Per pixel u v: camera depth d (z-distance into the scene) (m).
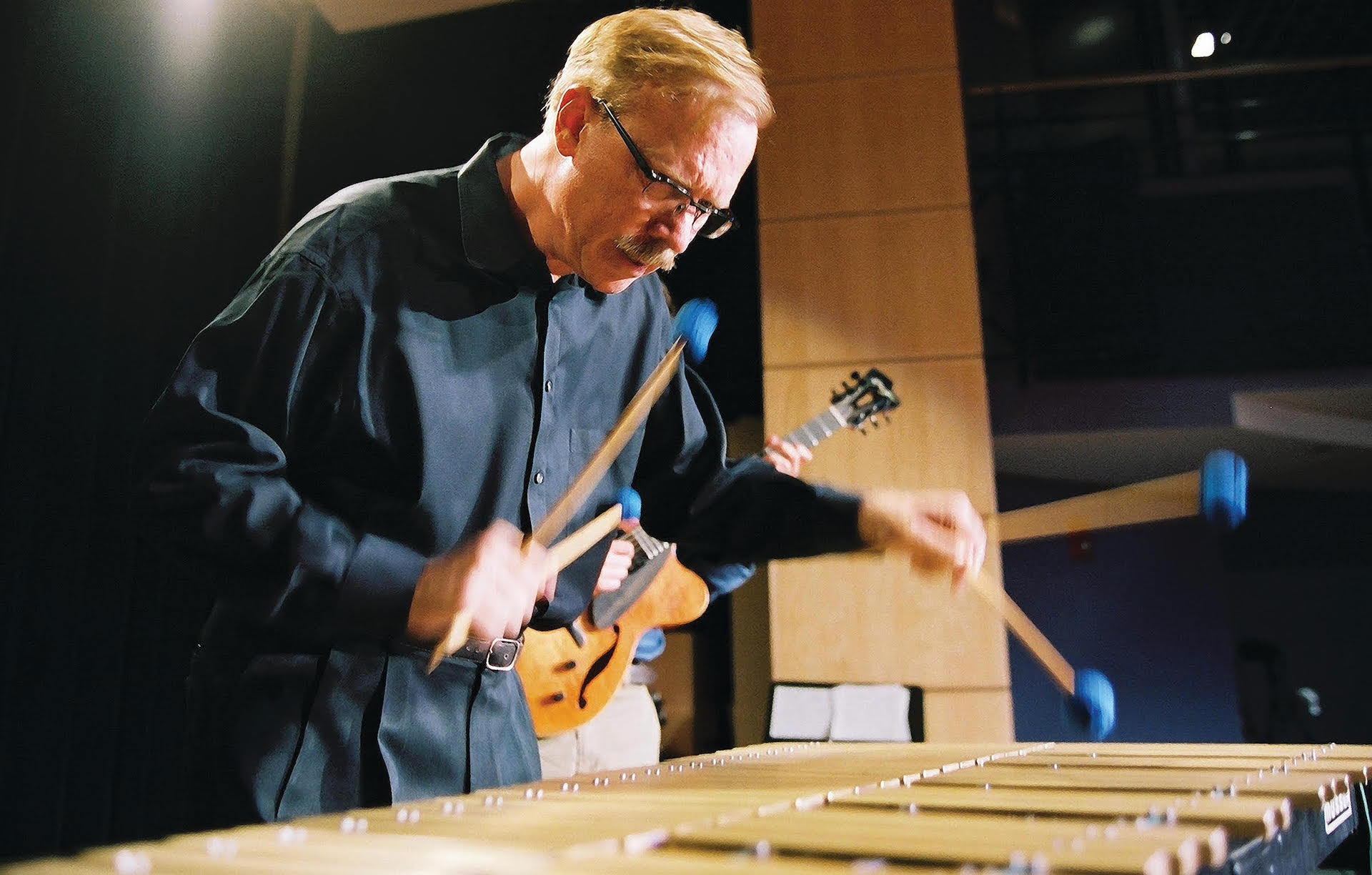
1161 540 6.30
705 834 0.72
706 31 1.25
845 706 3.23
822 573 3.91
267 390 1.14
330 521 1.06
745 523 1.53
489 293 1.28
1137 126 6.61
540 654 2.84
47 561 3.04
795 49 4.40
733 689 4.77
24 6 3.00
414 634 1.01
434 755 1.18
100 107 3.35
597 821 0.79
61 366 3.13
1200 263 5.40
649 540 2.97
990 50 6.76
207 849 0.66
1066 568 6.31
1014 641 6.18
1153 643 6.19
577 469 1.38
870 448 4.02
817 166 4.29
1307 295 5.31
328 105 4.46
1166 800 0.91
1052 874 0.59
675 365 1.39
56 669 3.03
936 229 4.19
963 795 0.95
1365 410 5.47
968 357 4.06
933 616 3.82
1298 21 6.41
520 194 1.29
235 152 3.99
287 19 4.37
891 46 4.36
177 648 3.55
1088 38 6.82
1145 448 5.64
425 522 1.21
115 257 3.41
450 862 0.61
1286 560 8.31
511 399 1.28
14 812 2.87
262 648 1.14
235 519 1.02
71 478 3.12
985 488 3.94
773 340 4.16
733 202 4.75
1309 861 1.06
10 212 2.99
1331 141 6.39
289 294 1.16
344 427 1.20
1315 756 1.30
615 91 1.21
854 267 4.19
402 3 4.40
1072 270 5.11
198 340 1.12
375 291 1.21
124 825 3.30
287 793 1.09
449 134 4.48
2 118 2.92
